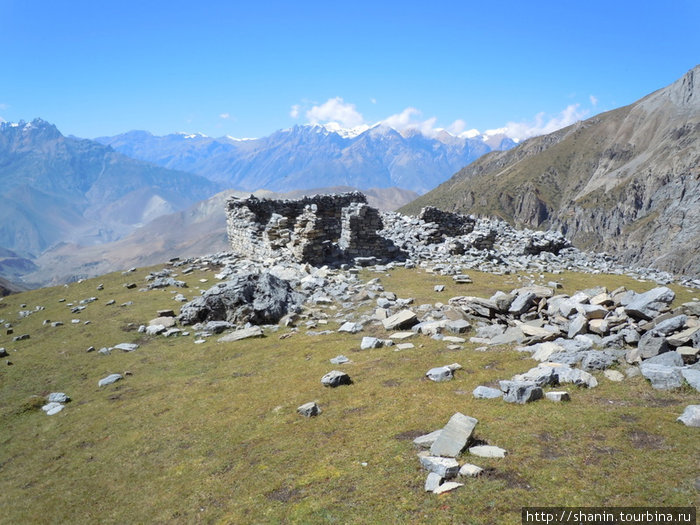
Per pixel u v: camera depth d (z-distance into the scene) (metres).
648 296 23.38
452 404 16.62
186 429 19.80
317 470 14.41
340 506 12.37
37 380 28.48
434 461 12.84
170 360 28.84
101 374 28.19
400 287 39.38
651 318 22.38
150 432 20.19
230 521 13.19
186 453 17.97
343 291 37.38
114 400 24.31
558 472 11.88
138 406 22.95
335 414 17.84
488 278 43.50
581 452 12.62
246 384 23.09
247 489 14.48
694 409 13.43
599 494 10.89
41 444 21.30
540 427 14.11
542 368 18.02
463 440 13.50
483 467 12.49
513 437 13.76
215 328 32.84
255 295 35.25
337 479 13.66
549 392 16.00
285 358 25.73
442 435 13.91
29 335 36.66
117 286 48.53
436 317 29.02
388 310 31.45
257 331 30.95
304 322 32.66
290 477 14.47
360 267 47.03
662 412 14.12
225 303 35.00
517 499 11.12
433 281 41.66
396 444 14.75
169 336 33.06
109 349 31.50
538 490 11.34
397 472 13.24
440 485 12.07
